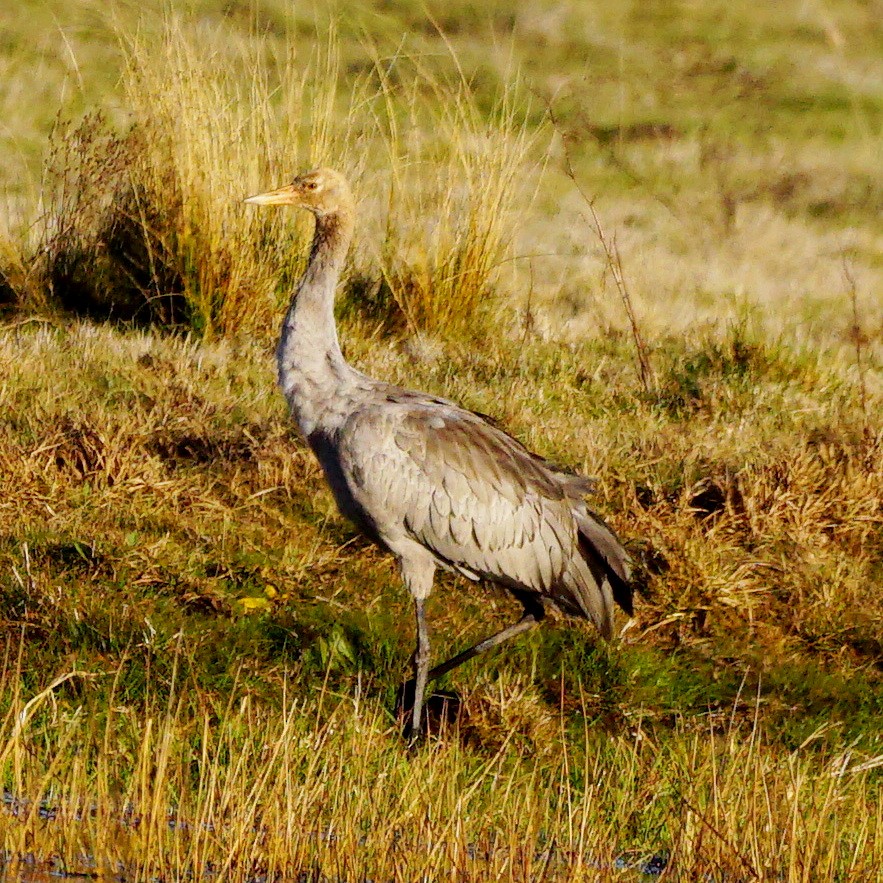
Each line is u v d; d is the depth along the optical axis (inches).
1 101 879.1
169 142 598.5
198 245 592.1
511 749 373.7
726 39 1402.6
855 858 328.5
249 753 332.8
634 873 322.0
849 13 1544.0
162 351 562.3
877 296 815.1
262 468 474.6
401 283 623.2
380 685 394.9
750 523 476.1
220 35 725.3
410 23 1284.4
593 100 1171.3
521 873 305.6
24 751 319.6
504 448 392.2
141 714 355.9
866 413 564.1
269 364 569.0
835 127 1219.2
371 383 392.2
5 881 282.0
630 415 565.0
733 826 327.6
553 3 1400.1
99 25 1005.8
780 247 898.7
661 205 947.3
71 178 690.2
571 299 724.7
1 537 425.4
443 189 657.0
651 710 403.2
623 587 402.6
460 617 431.2
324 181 399.5
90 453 462.9
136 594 410.9
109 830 298.7
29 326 586.2
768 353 629.3
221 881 293.1
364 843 313.4
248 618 409.1
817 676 428.8
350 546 457.1
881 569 481.1
